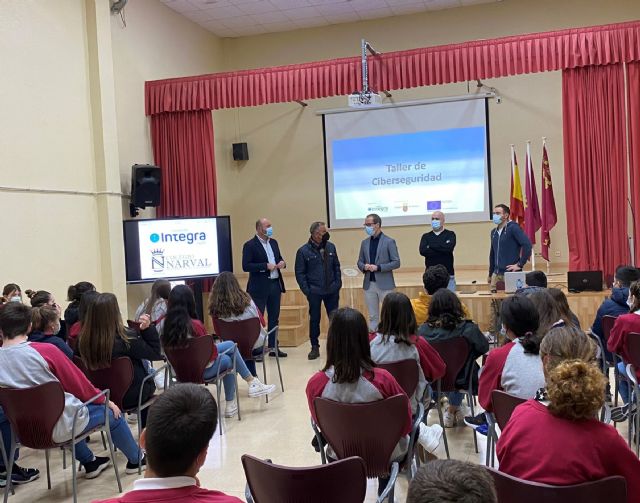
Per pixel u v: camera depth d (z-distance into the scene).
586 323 5.96
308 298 6.52
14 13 5.30
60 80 5.87
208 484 3.40
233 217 9.67
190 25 8.61
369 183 9.02
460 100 8.60
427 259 6.40
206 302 8.23
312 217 9.34
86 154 6.21
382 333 3.21
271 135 9.48
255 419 4.55
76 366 3.34
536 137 8.43
